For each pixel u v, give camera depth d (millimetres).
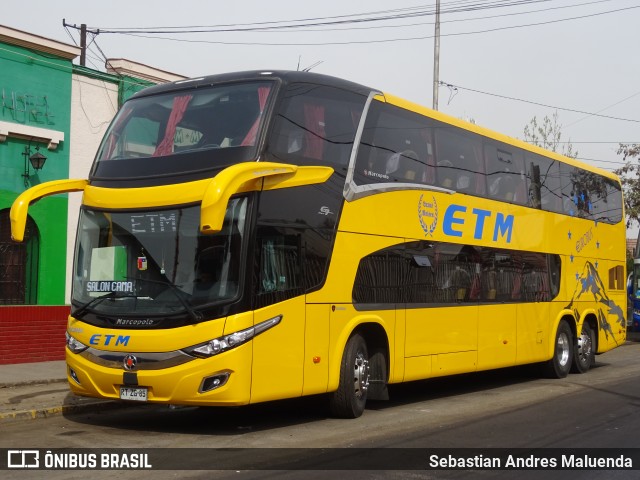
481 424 10578
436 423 10609
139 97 10758
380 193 11320
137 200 9648
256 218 9258
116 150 10328
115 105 18328
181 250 9289
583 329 17641
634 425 10625
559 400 13109
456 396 13672
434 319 12414
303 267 9867
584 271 17656
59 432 9773
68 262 17328
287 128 9867
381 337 11344
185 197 9336
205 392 8922
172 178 9562
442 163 12875
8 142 16156
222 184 8453
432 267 12414
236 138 9578
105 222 9859
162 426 10250
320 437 9438
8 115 16109
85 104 17688
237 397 8922
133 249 9562
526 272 15289
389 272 11422
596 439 9625
